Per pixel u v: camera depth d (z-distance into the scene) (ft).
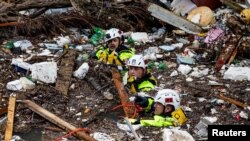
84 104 43.32
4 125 38.86
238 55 57.00
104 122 40.16
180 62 54.29
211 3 74.18
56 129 38.68
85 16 65.62
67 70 48.83
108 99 44.16
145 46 59.72
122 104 42.14
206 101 44.14
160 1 70.85
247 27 63.26
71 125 38.65
